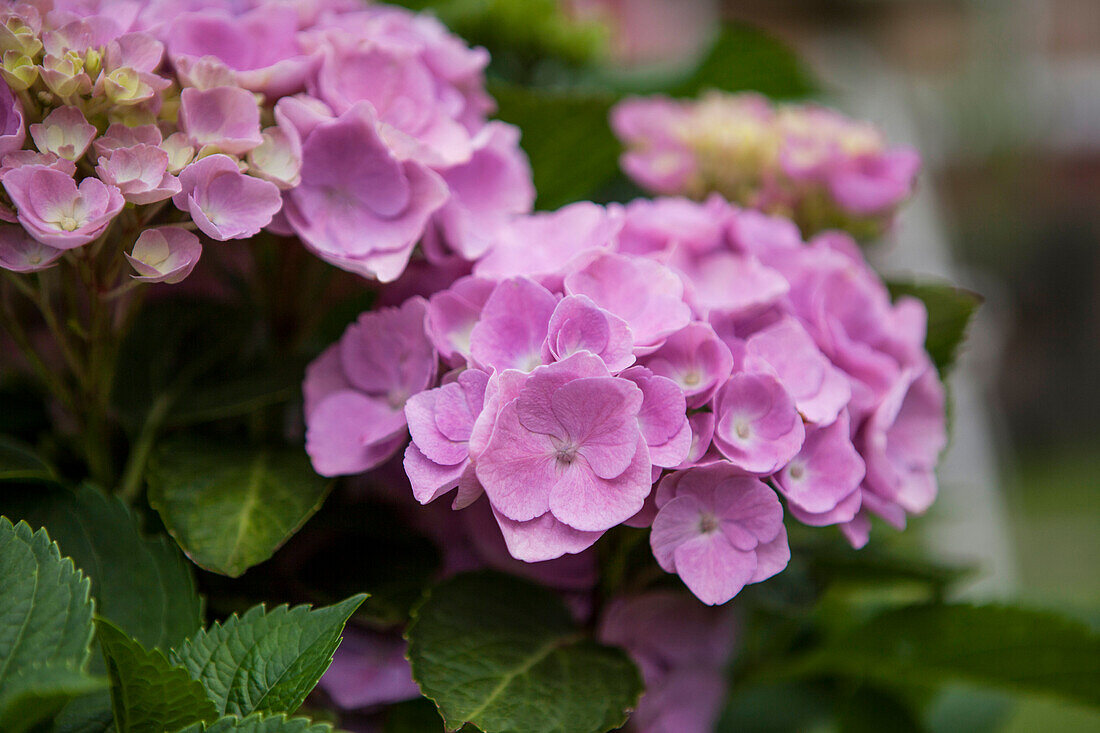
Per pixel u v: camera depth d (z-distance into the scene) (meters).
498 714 0.63
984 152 2.99
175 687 0.59
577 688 0.65
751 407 0.64
